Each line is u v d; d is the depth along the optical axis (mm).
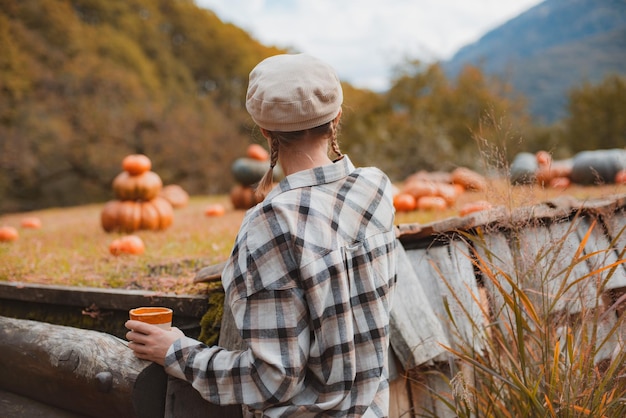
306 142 1662
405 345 2463
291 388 1516
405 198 5828
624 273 2818
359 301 1606
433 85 25047
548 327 2189
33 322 2498
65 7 23844
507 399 2184
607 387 2137
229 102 29266
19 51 21547
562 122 25672
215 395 1621
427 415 2498
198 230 5809
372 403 1639
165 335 1753
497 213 2430
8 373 2455
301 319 1531
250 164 8508
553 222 2627
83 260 4309
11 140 20000
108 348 2082
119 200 6102
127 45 25172
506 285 2508
